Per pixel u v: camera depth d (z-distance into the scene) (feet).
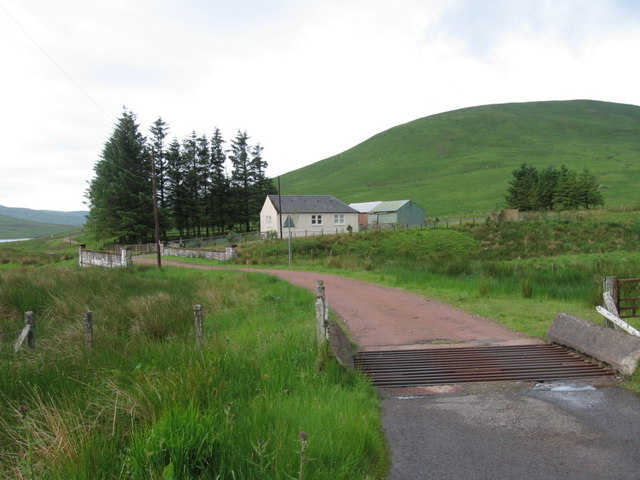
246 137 240.53
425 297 45.09
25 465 11.01
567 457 13.33
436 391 19.71
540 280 47.60
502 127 648.38
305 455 10.77
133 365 18.69
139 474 10.31
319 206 180.96
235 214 234.38
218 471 10.94
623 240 136.36
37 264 145.48
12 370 18.35
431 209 297.53
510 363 23.34
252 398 15.80
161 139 215.72
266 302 43.24
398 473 12.59
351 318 35.83
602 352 22.26
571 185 211.82
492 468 12.77
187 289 51.31
